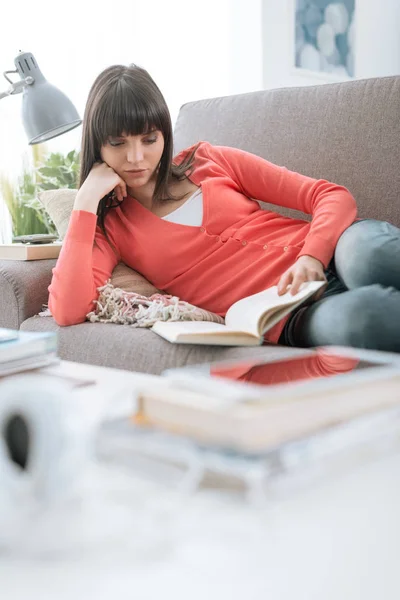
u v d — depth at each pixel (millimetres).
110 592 408
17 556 460
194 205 1701
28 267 1773
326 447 561
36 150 2684
